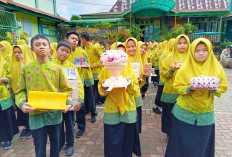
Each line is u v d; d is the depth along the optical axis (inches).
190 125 83.4
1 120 121.8
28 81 83.1
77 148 125.0
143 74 124.0
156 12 586.6
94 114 167.3
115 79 83.0
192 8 727.1
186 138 85.0
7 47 168.6
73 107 106.2
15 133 137.5
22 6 398.9
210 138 88.4
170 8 548.1
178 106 89.1
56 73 86.7
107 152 96.3
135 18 626.2
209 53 79.1
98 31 594.6
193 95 80.4
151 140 133.6
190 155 85.7
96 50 183.6
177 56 118.1
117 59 79.0
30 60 141.4
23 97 83.4
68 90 90.9
